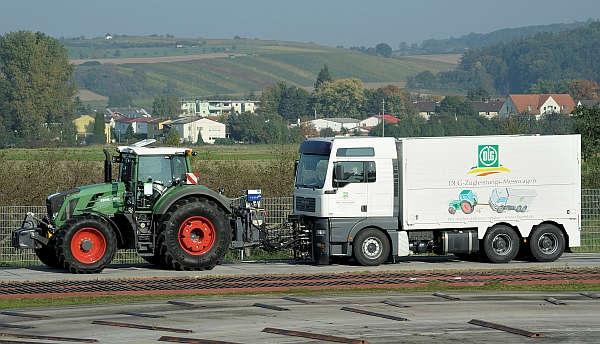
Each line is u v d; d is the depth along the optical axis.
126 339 29.12
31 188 56.34
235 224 45.34
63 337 29.39
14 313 33.69
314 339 29.12
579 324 31.59
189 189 43.78
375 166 46.03
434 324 31.55
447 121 178.00
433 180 46.41
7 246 50.31
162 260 45.19
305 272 43.84
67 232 41.81
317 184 46.12
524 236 47.53
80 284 39.91
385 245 46.12
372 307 34.91
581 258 50.31
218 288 39.22
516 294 38.03
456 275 43.03
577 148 47.94
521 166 47.41
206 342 28.59
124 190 44.00
